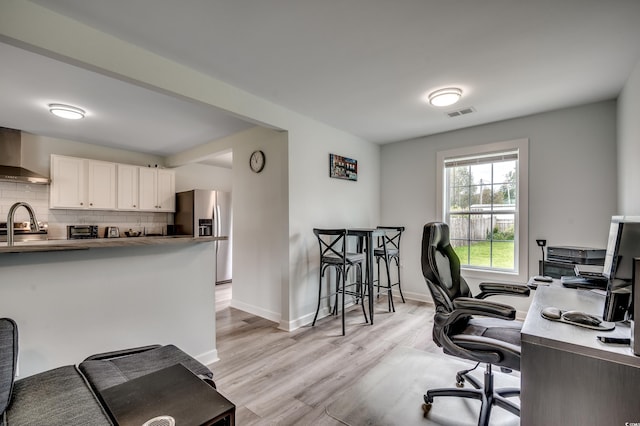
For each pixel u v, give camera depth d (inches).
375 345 105.3
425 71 90.4
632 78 86.9
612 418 37.6
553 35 71.9
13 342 43.6
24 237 150.3
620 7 61.7
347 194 153.8
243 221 149.9
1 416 38.7
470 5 61.9
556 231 121.3
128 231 191.8
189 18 65.9
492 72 90.7
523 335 43.3
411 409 69.9
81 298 68.9
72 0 60.1
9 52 77.3
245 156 148.3
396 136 161.0
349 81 97.0
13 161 145.4
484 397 64.0
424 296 160.6
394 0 60.6
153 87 80.7
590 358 38.8
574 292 67.9
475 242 145.3
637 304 36.3
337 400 73.6
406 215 167.8
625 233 46.4
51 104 112.9
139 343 78.5
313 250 133.7
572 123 118.0
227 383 81.6
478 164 144.8
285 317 122.6
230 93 99.1
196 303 91.3
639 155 80.7
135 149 188.9
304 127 129.3
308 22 67.7
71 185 158.7
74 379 47.1
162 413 35.7
